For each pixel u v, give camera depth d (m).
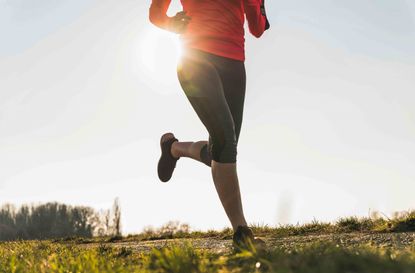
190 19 3.77
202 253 3.37
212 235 8.75
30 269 3.39
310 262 2.59
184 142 4.73
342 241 4.36
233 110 3.91
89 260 3.30
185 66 3.70
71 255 4.12
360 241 4.24
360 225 7.04
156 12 3.87
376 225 6.81
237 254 2.95
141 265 3.29
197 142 4.52
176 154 4.79
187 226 9.83
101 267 3.08
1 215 47.34
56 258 3.80
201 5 3.77
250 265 2.85
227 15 3.77
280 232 7.25
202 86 3.62
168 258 2.89
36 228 44.28
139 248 5.30
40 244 6.75
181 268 2.75
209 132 3.65
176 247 3.11
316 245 3.01
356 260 2.46
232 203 3.63
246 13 3.91
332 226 7.30
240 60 3.88
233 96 3.87
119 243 8.68
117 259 3.88
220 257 3.10
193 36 3.73
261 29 4.09
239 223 3.59
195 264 2.85
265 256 2.92
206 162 4.40
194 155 4.52
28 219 46.34
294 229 7.36
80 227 41.09
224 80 3.79
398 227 6.27
